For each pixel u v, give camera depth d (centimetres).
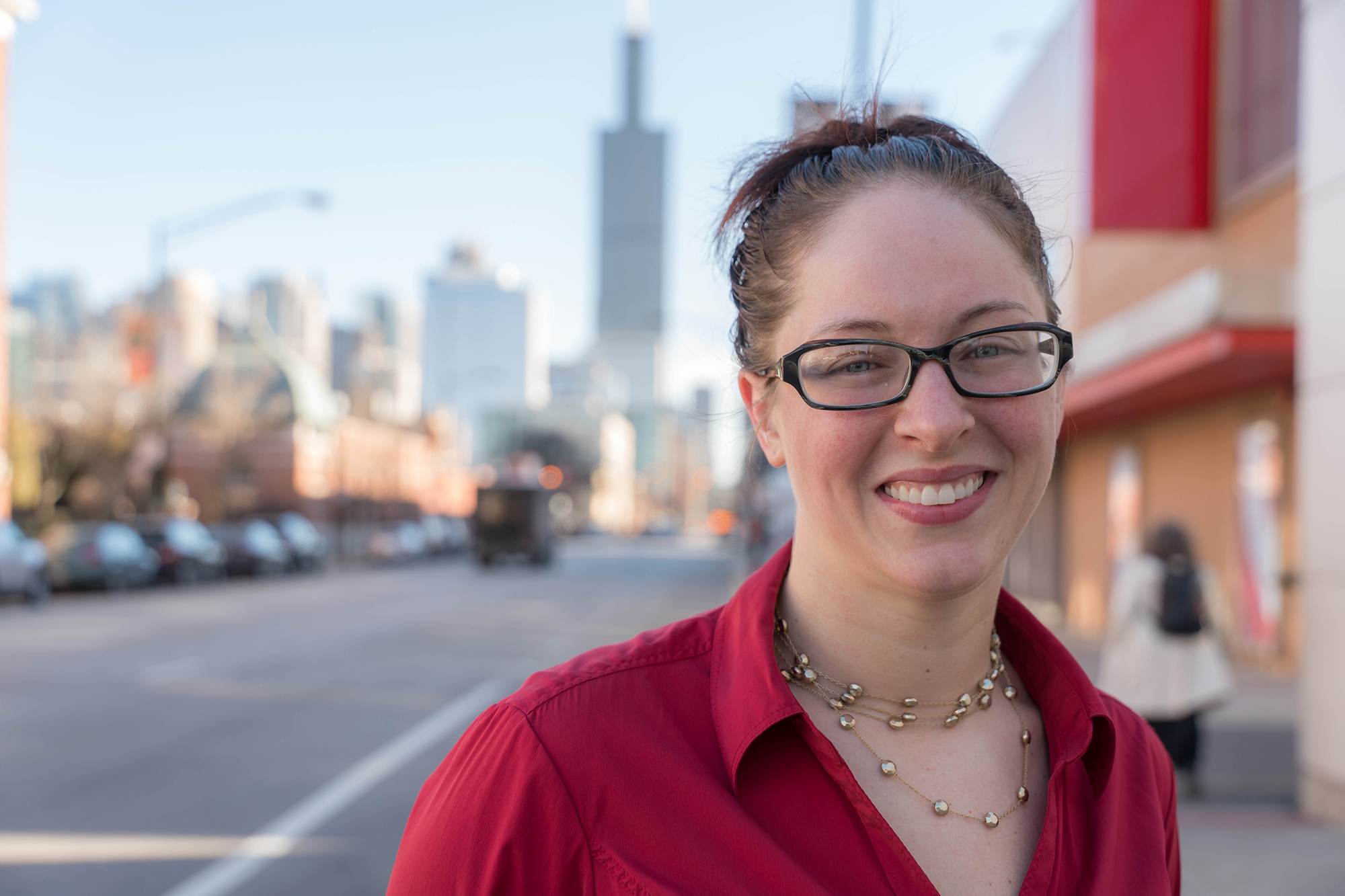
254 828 548
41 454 2886
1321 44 533
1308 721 544
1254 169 1085
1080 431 1647
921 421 100
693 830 96
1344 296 505
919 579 103
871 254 105
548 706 103
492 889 97
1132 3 1165
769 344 114
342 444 4978
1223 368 986
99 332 3238
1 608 1889
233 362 4678
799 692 112
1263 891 430
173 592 2433
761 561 1955
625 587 2602
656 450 16225
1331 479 521
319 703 911
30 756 710
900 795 107
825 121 122
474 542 3647
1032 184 124
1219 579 1191
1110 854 108
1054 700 116
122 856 502
